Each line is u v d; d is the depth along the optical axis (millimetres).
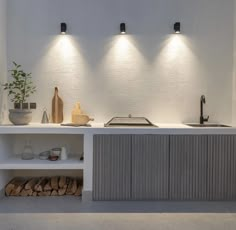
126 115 3689
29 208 2969
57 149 3498
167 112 3691
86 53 3670
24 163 3203
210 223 2627
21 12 3637
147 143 3168
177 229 2498
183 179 3188
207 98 3691
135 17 3660
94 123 3650
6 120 3582
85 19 3654
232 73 3688
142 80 3680
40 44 3652
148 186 3180
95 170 3170
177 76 3682
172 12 3664
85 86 3680
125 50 3668
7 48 3629
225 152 3186
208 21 3668
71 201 3193
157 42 3668
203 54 3680
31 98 3664
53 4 3643
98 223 2615
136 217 2762
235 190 3201
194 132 3170
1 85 3406
